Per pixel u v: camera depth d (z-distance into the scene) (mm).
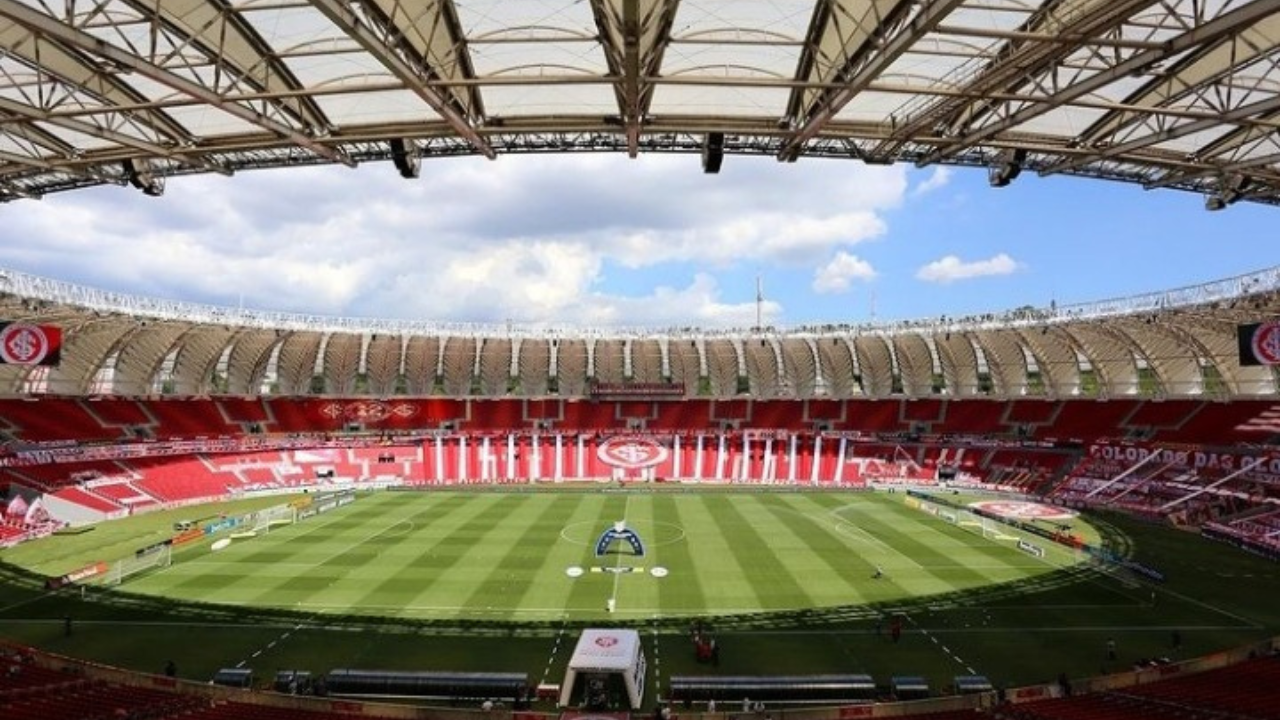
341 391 89938
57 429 66750
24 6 15117
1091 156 23219
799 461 83000
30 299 50969
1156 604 37219
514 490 74375
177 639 32125
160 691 25406
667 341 93375
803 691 26797
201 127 23359
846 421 89875
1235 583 40938
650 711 25844
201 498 67500
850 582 40562
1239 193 25203
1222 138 23234
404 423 89438
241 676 27578
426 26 18000
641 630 33188
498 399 93000
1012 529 54031
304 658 30125
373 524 56000
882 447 83062
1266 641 30844
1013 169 24000
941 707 25375
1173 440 68375
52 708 21844
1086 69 19500
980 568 43500
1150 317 60812
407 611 35625
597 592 38500
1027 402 82812
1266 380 66375
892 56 16312
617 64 17922
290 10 17906
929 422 86750
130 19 18578
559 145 23844
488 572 42188
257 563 44125
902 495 71375
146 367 76750
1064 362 79812
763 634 32812
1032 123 23328
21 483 55594
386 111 22312
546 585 39688
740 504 66000
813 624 34094
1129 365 75188
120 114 22203
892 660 30250
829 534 52719
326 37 19172
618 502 66875
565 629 33281
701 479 82500
